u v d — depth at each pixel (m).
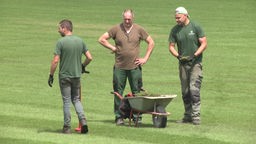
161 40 92.31
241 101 51.47
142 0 146.88
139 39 41.56
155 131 38.31
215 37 95.56
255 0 146.88
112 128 39.19
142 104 39.03
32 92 54.44
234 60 76.00
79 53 37.28
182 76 42.16
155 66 71.19
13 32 98.69
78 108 37.28
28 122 40.97
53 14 121.75
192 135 37.31
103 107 48.50
